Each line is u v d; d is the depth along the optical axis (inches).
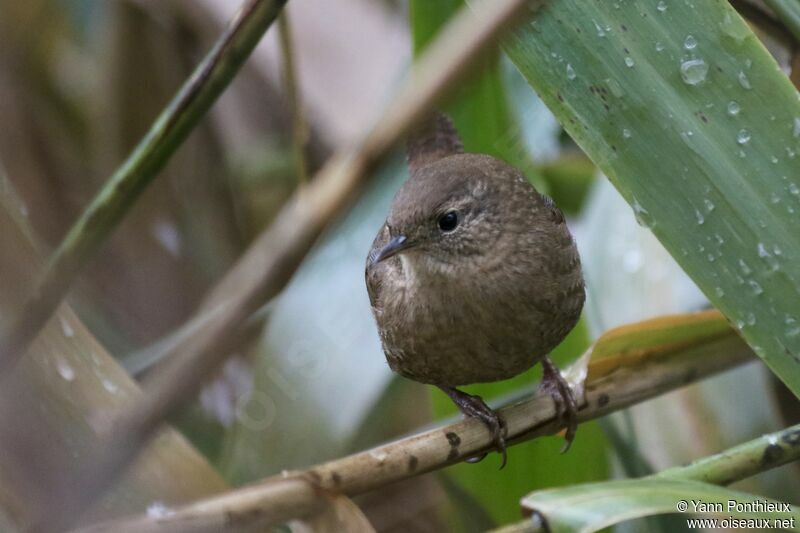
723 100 96.1
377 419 102.1
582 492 96.5
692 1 96.1
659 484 96.5
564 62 96.2
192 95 95.5
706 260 96.0
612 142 96.2
